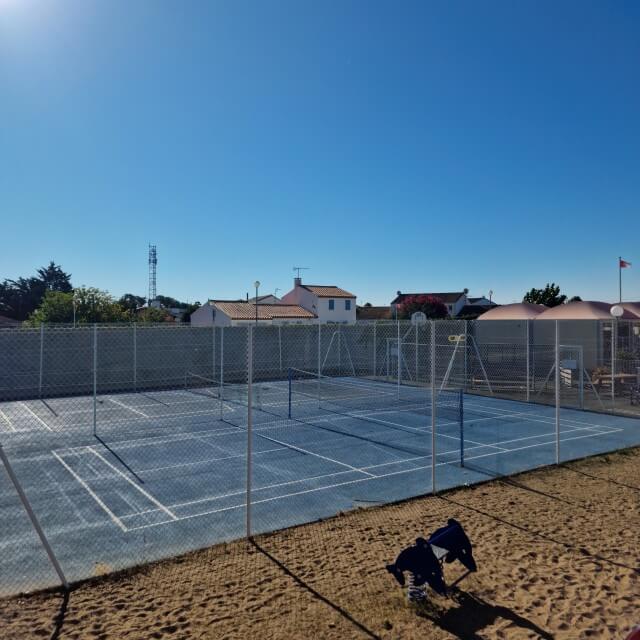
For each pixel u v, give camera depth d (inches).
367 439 558.3
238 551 273.4
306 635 196.2
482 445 532.1
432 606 216.1
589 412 722.8
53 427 620.7
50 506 363.3
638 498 354.9
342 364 1144.2
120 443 543.5
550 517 319.6
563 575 243.6
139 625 203.8
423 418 677.3
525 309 1025.5
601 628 200.8
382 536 292.7
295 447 524.1
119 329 869.8
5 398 835.4
